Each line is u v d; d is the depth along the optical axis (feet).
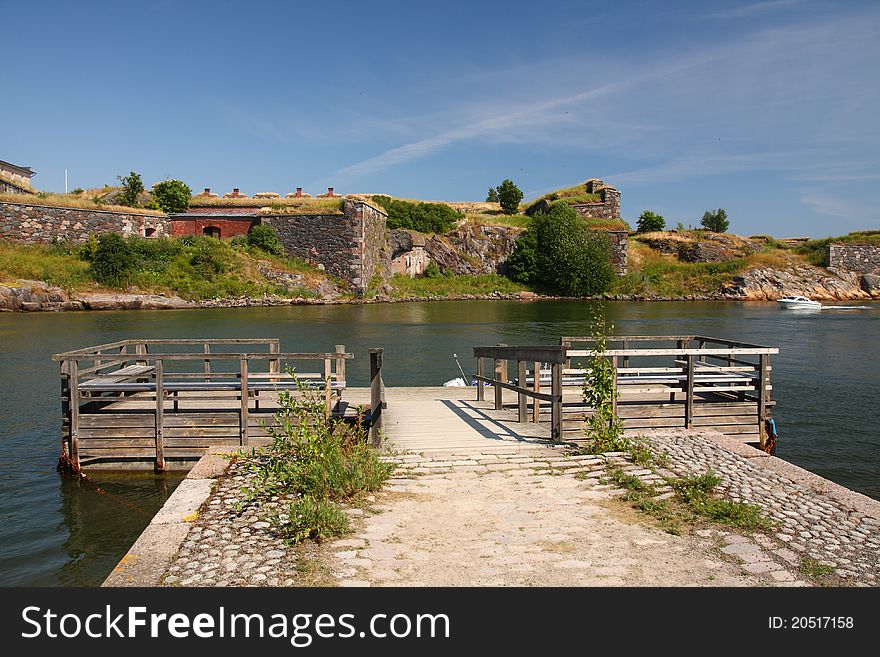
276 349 36.14
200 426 29.17
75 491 27.40
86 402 32.35
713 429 32.07
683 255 222.89
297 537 17.49
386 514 19.72
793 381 57.11
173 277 135.74
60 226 139.54
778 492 21.93
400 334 91.56
